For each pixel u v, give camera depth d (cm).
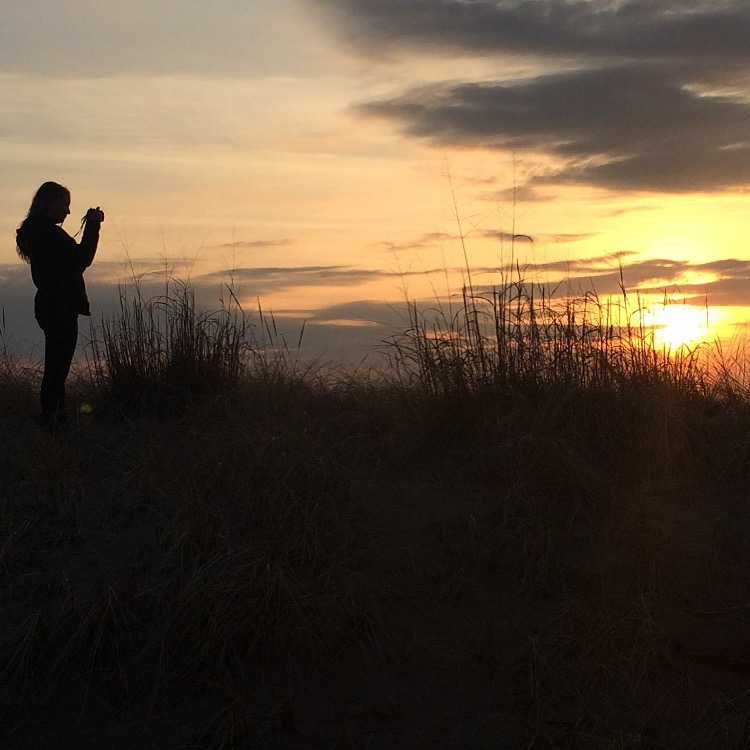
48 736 348
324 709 357
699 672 380
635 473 559
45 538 466
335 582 421
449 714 353
